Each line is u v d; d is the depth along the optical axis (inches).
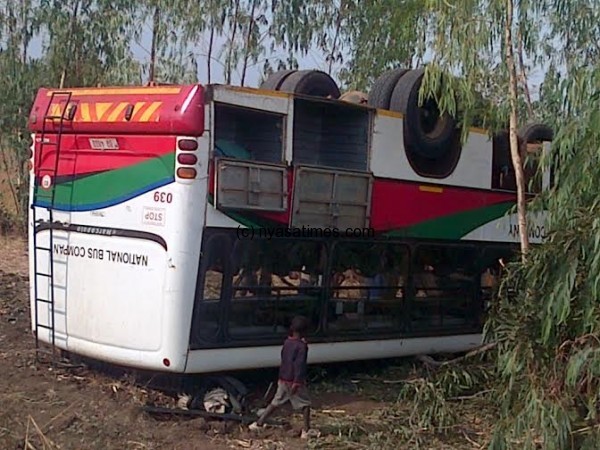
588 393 391.2
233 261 485.4
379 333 561.0
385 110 551.5
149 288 474.9
